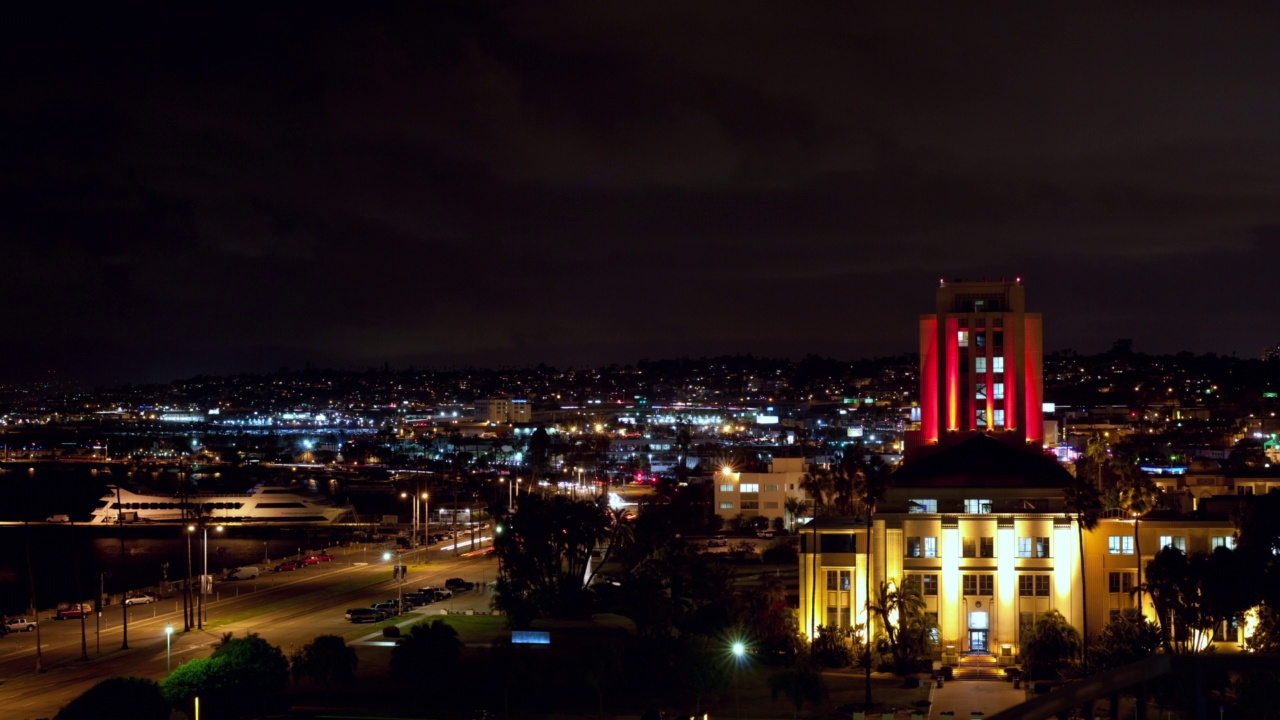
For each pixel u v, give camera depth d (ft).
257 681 387.55
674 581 538.06
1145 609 506.89
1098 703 389.80
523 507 604.49
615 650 429.79
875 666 490.08
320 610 639.35
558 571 601.21
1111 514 536.42
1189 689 334.24
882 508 542.16
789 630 501.97
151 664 495.82
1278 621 457.27
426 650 440.45
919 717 393.70
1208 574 448.24
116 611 645.92
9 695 442.09
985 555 513.45
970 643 511.40
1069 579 510.17
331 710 411.95
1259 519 482.28
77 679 469.57
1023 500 533.14
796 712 403.13
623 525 611.47
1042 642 473.26
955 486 538.47
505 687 416.67
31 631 588.50
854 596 514.27
